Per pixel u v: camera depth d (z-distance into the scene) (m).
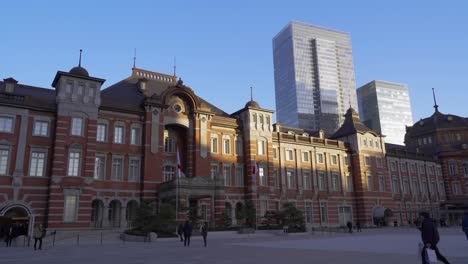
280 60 198.62
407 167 82.00
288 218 51.72
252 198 55.03
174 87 52.03
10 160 40.56
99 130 46.66
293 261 18.62
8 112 41.53
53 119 43.94
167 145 53.28
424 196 82.94
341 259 19.20
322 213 65.50
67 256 22.69
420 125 104.19
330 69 191.12
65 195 41.53
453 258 18.55
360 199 69.69
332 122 183.25
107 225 44.69
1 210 39.00
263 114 60.16
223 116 59.69
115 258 21.20
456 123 97.75
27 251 26.78
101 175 45.59
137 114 49.59
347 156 72.31
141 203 43.38
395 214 74.56
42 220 40.78
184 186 45.19
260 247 27.88
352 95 194.12
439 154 90.81
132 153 47.97
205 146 53.19
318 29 195.88
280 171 61.81
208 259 20.08
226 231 45.69
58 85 45.06
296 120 179.25
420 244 14.52
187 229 30.45
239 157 57.38
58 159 41.94
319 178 66.88
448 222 82.56
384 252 22.62
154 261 19.48
